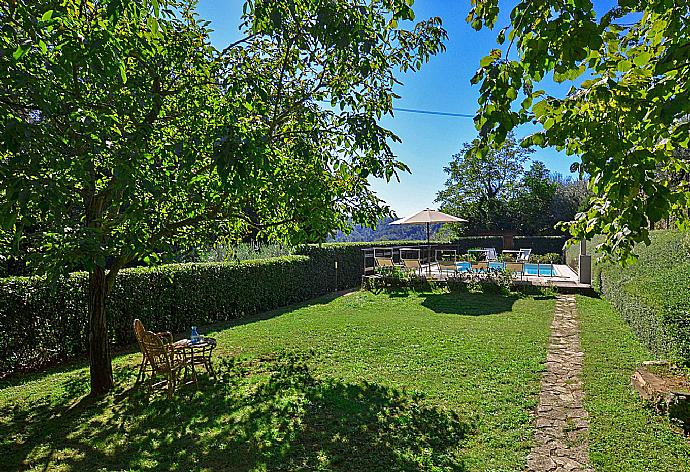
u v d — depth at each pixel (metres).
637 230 2.13
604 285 12.31
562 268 21.14
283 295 13.48
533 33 2.13
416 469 3.81
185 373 6.21
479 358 6.97
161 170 4.19
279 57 5.43
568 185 37.66
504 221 32.34
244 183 3.82
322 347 8.06
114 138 3.62
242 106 4.84
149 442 4.46
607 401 5.05
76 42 3.18
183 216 5.70
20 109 3.32
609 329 8.72
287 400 5.44
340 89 5.41
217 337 9.13
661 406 4.59
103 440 4.53
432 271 18.42
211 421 4.91
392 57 5.63
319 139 5.48
